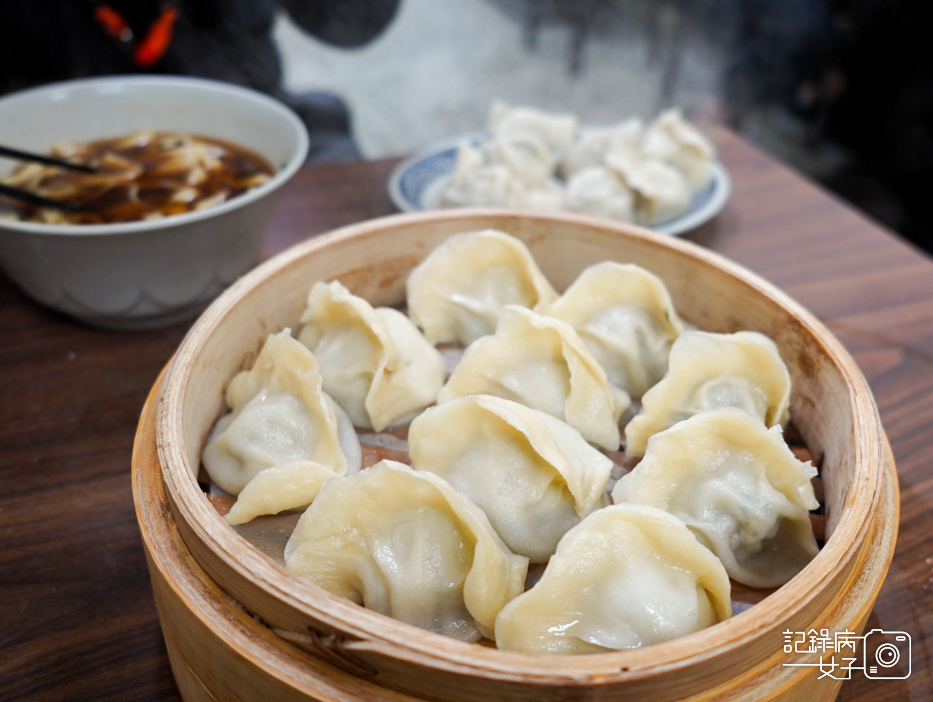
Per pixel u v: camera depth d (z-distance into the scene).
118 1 0.62
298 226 0.48
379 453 0.30
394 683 0.19
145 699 0.26
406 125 1.05
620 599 0.23
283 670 0.20
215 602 0.21
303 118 0.69
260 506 0.26
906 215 0.86
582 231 0.34
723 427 0.27
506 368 0.31
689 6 1.00
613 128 0.55
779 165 0.57
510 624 0.22
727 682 0.20
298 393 0.29
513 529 0.27
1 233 0.34
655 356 0.33
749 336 0.29
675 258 0.33
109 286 0.36
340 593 0.25
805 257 0.47
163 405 0.24
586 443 0.29
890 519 0.25
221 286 0.39
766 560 0.27
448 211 0.35
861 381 0.27
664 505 0.27
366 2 0.70
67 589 0.29
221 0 0.63
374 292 0.35
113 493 0.32
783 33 0.90
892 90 0.84
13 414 0.35
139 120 0.44
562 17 1.16
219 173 0.41
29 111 0.42
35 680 0.26
